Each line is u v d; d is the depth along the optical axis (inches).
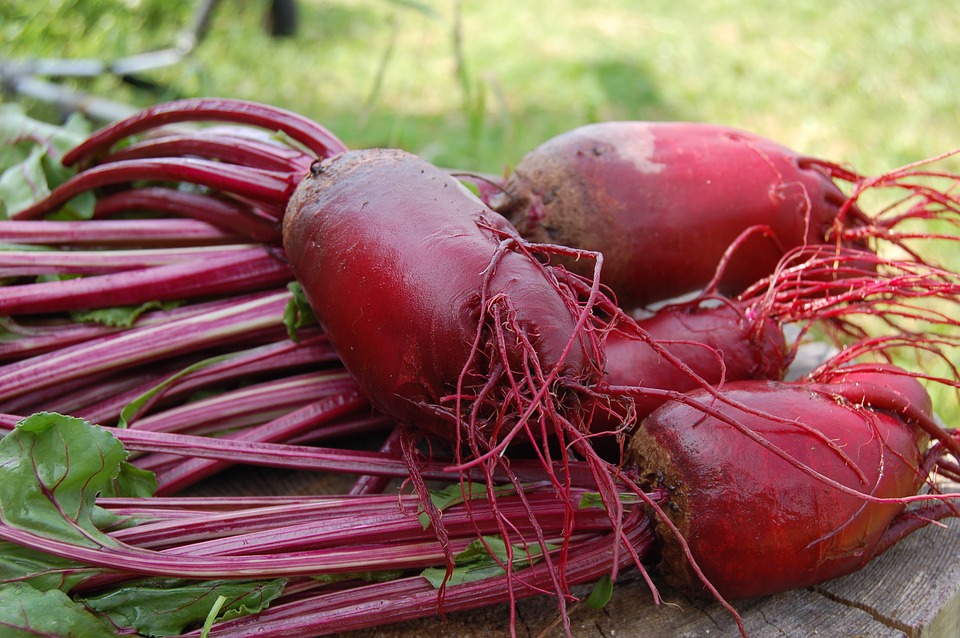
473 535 25.5
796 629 25.3
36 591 23.8
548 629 25.1
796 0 97.0
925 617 25.4
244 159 29.9
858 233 29.9
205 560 24.6
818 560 25.0
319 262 25.9
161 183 31.9
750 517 24.8
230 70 68.7
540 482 26.2
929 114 68.6
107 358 28.2
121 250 30.3
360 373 25.4
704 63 81.4
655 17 95.5
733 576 25.0
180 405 29.4
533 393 23.4
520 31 91.1
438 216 25.4
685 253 29.4
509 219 29.7
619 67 80.4
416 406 24.9
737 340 27.8
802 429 25.0
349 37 87.4
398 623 25.6
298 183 28.3
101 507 25.5
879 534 25.6
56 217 31.5
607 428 27.0
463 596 25.0
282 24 80.7
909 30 85.0
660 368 27.4
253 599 24.9
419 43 87.5
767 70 78.8
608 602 26.0
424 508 24.9
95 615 24.3
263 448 26.7
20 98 45.6
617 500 23.5
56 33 50.2
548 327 24.1
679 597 26.1
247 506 26.2
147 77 59.0
